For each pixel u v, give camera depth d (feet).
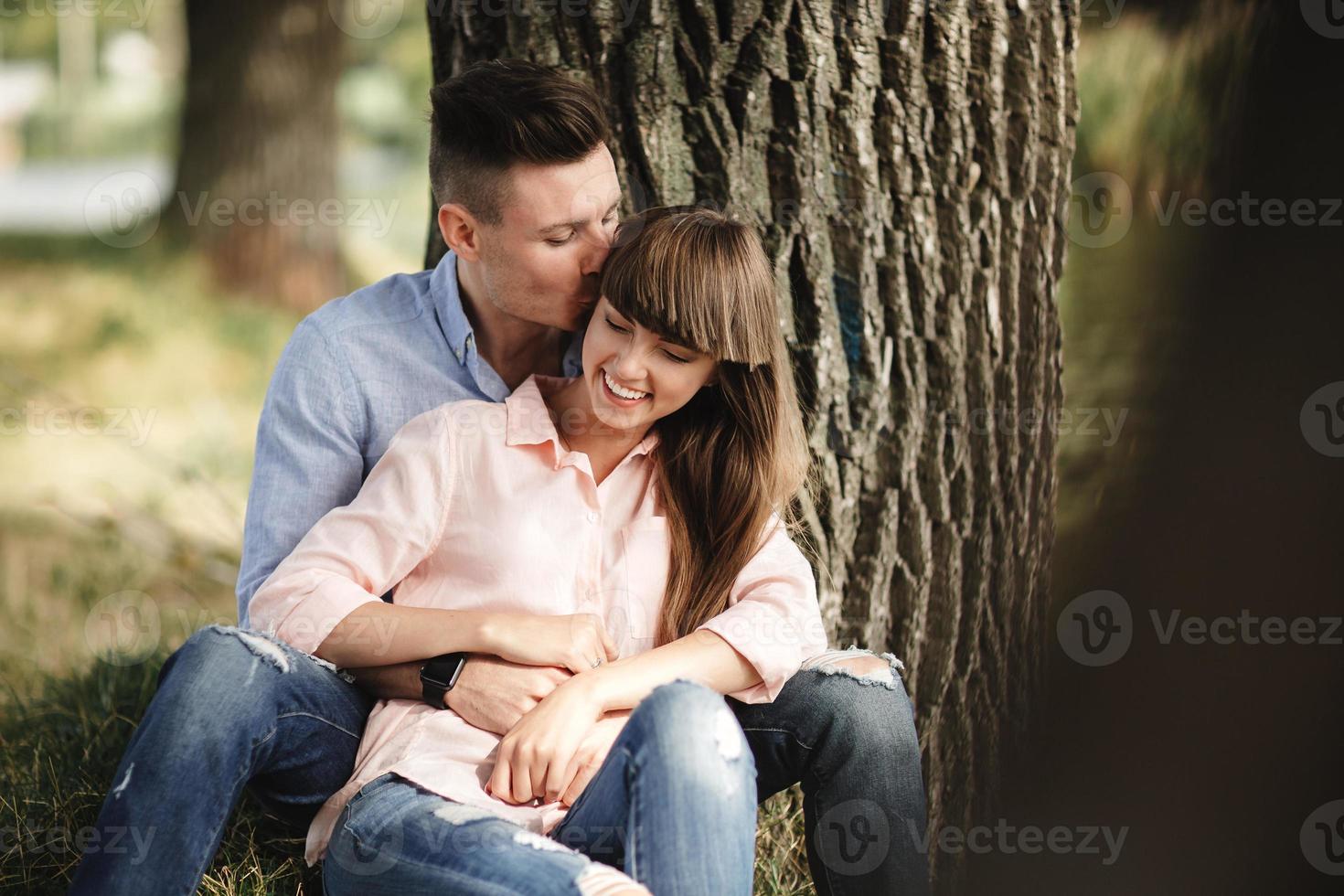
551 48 9.25
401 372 8.51
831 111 9.05
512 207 7.78
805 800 7.87
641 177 9.23
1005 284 9.49
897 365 9.39
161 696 6.82
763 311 7.71
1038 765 10.20
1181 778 9.92
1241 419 9.83
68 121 56.75
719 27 9.00
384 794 6.95
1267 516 9.70
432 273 8.96
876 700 7.65
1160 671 10.03
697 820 6.29
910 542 9.59
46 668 13.21
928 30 9.04
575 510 7.86
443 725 7.29
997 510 9.79
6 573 18.24
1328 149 9.43
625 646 7.86
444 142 7.98
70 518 20.62
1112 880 10.03
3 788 9.53
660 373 7.63
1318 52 9.41
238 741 6.85
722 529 8.07
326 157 35.19
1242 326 9.86
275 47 34.24
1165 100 12.92
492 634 7.26
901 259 9.26
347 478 8.36
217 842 6.84
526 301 8.11
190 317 30.71
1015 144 9.32
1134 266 14.05
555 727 6.98
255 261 33.71
